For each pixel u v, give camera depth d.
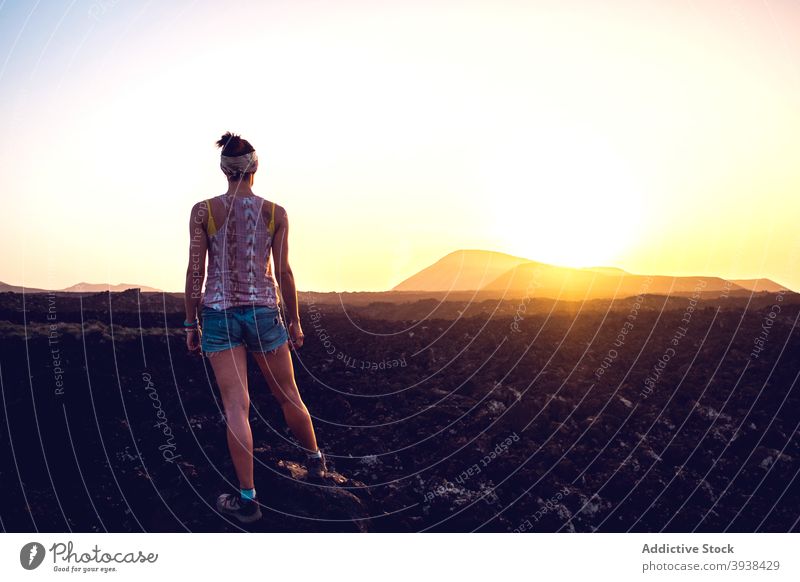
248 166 3.57
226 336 3.51
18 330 6.25
